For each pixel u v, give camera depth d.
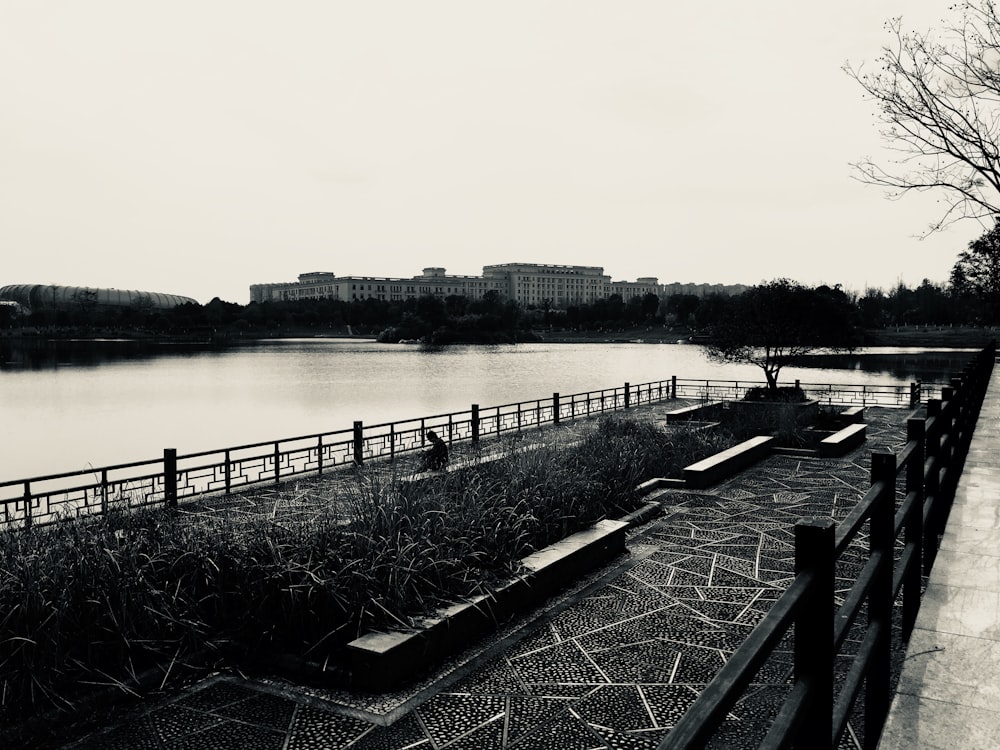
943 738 3.08
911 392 29.55
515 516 9.14
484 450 19.09
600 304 189.12
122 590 6.46
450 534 8.05
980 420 12.68
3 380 70.25
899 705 3.36
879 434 22.58
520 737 5.40
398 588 6.80
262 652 6.66
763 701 5.75
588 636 7.27
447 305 172.25
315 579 6.70
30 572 6.45
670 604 8.12
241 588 7.05
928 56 10.93
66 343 160.25
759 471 16.11
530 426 25.50
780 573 9.13
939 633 4.14
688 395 39.28
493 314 162.12
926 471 5.25
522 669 6.55
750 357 34.44
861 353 85.12
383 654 6.11
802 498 13.42
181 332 170.88
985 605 4.52
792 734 1.82
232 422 39.84
